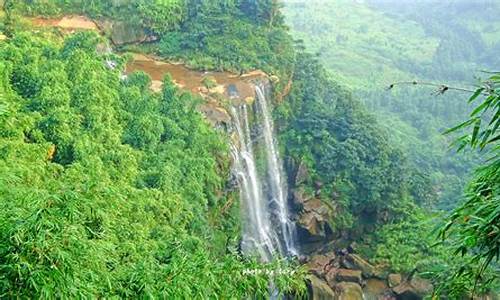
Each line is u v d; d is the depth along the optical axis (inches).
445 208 1505.9
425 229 1167.6
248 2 1445.6
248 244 1066.7
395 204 1275.8
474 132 222.7
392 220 1279.5
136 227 550.0
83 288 266.2
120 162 679.7
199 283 332.8
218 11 1411.2
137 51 1344.7
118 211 532.1
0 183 341.1
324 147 1301.7
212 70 1295.5
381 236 1241.4
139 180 706.2
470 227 222.1
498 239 216.8
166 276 321.1
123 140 789.2
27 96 719.1
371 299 1095.0
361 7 4975.4
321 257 1183.6
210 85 1178.0
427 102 2640.3
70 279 250.8
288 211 1250.6
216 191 939.3
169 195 706.8
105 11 1312.7
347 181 1266.0
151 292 302.2
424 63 3535.9
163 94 959.0
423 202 1412.4
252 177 1151.0
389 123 2412.6
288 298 925.2
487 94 217.8
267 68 1315.2
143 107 860.6
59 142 633.0
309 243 1205.7
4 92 634.8
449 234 244.8
